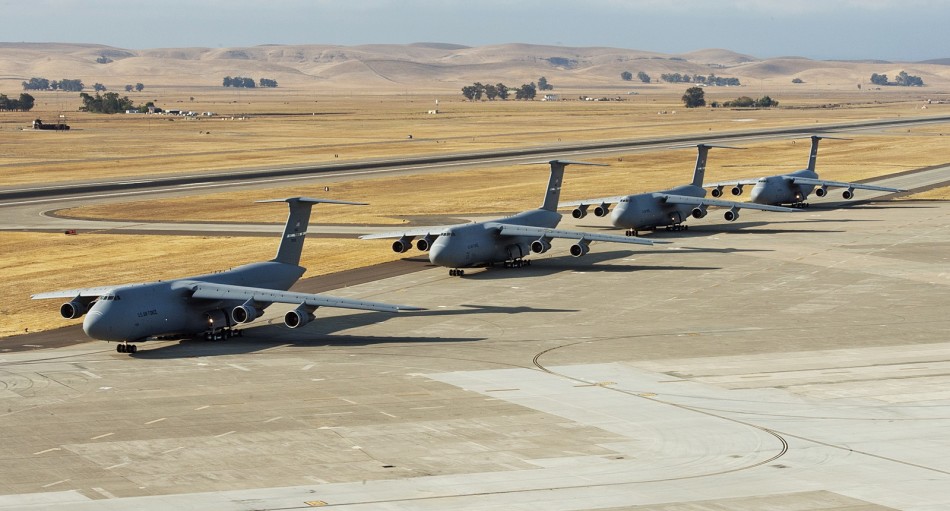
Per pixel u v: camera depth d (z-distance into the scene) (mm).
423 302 136500
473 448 78625
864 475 72312
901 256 166625
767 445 78875
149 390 95500
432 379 98625
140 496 69000
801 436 80938
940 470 73188
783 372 99812
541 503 67312
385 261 168250
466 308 132500
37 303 139750
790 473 72750
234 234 198875
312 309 114000
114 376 100938
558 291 142750
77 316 112875
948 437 80500
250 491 69812
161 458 76688
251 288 115438
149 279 153875
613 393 93188
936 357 105188
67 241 192500
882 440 79875
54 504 67438
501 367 102938
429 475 72812
